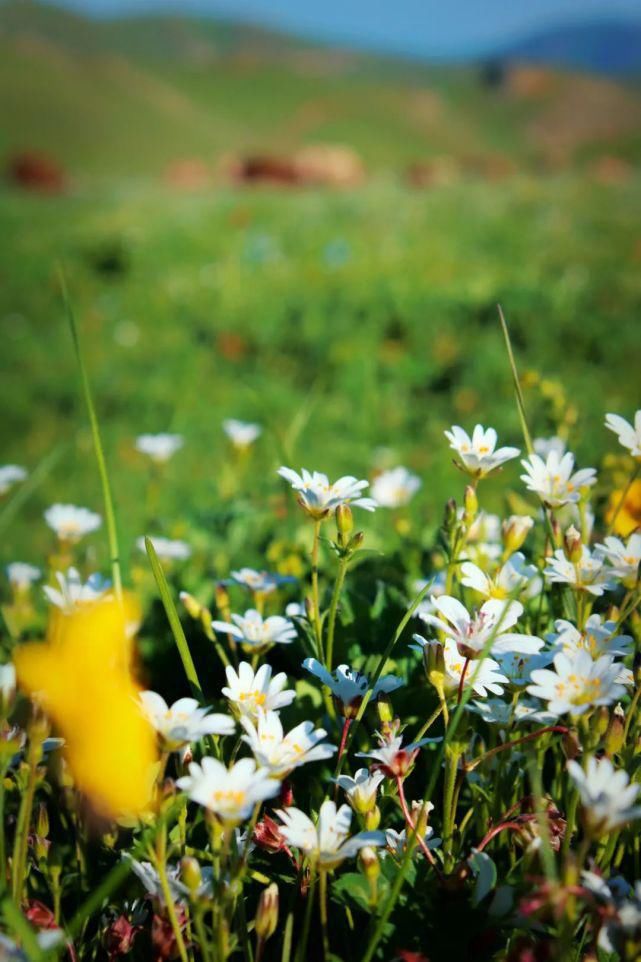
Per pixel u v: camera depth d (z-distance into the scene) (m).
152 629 0.44
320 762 0.35
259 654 0.34
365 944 0.30
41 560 0.89
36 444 1.35
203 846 0.33
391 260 2.18
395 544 0.51
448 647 0.32
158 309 1.96
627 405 1.10
